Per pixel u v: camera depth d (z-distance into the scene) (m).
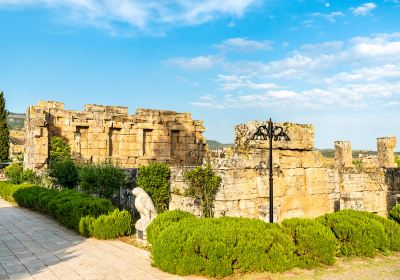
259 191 17.59
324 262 11.70
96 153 33.84
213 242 10.44
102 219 15.79
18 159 57.62
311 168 20.02
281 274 10.74
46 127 31.55
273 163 18.56
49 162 31.44
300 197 19.45
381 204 22.50
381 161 28.12
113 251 13.56
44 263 11.94
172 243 10.77
